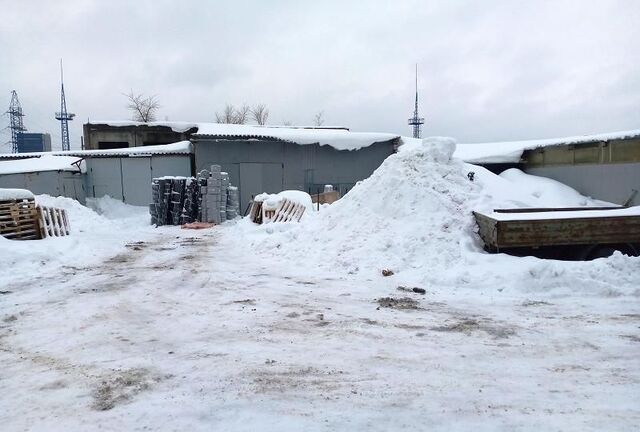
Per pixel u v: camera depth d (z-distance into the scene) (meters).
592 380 3.71
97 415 3.20
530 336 4.77
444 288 6.87
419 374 3.86
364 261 8.33
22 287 7.48
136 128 30.59
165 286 7.34
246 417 3.13
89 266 9.35
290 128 29.75
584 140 15.56
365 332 4.96
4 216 11.07
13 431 3.01
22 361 4.27
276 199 15.21
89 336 4.94
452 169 9.77
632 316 5.36
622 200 14.08
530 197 9.88
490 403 3.33
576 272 6.57
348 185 23.48
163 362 4.16
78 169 22.86
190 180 19.16
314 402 3.35
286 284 7.34
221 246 12.19
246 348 4.50
